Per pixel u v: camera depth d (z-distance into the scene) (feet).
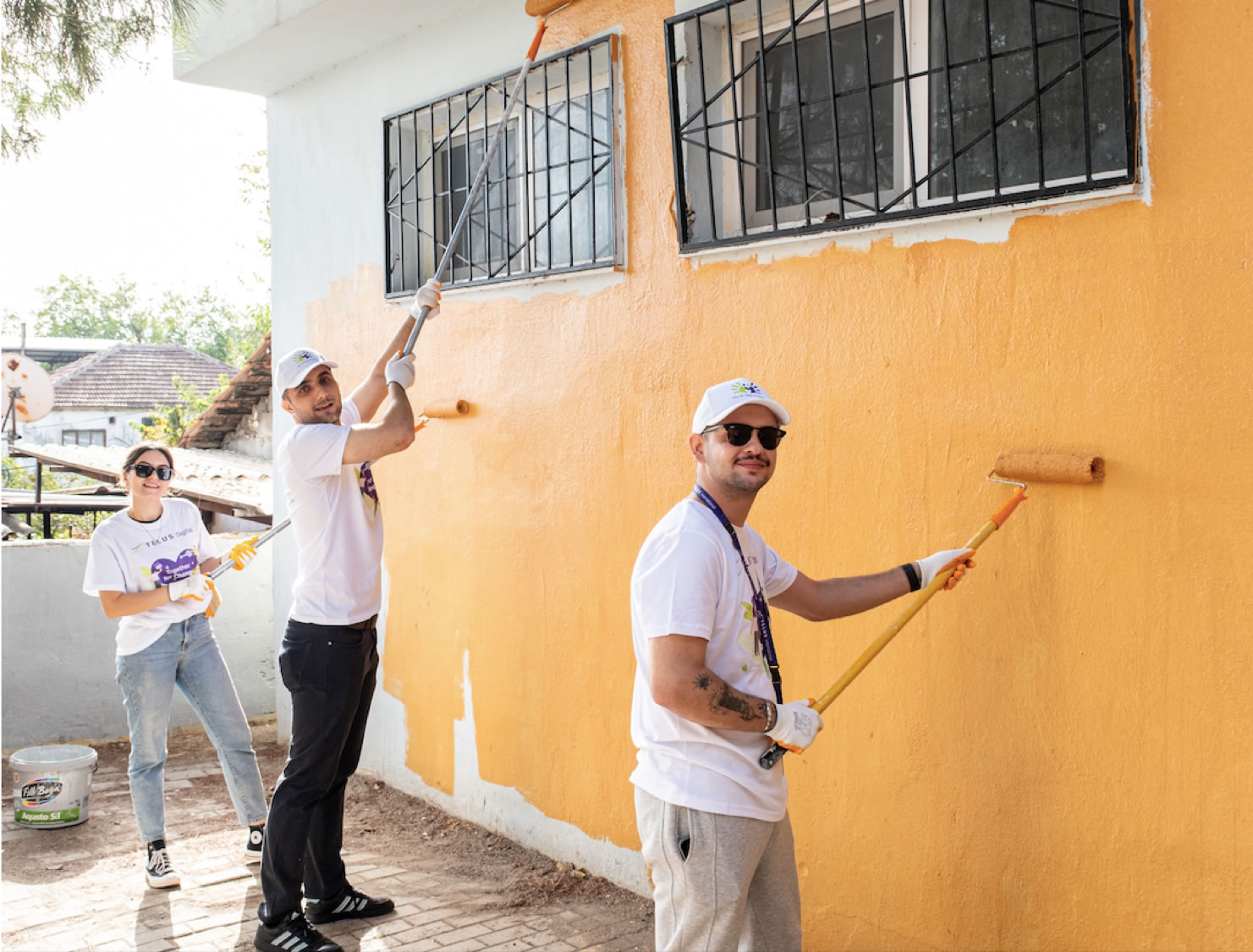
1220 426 8.70
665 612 8.21
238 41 18.13
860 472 11.19
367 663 13.24
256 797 15.51
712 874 8.25
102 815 17.83
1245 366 8.55
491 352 15.88
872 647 9.18
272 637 24.44
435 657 17.19
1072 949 9.63
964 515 10.36
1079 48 9.81
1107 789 9.39
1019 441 9.93
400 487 17.84
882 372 10.98
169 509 15.65
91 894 14.44
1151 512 9.08
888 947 11.03
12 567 21.22
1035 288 9.79
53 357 123.44
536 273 14.82
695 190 13.08
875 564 11.08
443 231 17.97
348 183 18.93
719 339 12.57
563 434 14.66
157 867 14.65
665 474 13.25
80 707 21.81
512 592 15.57
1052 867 9.77
